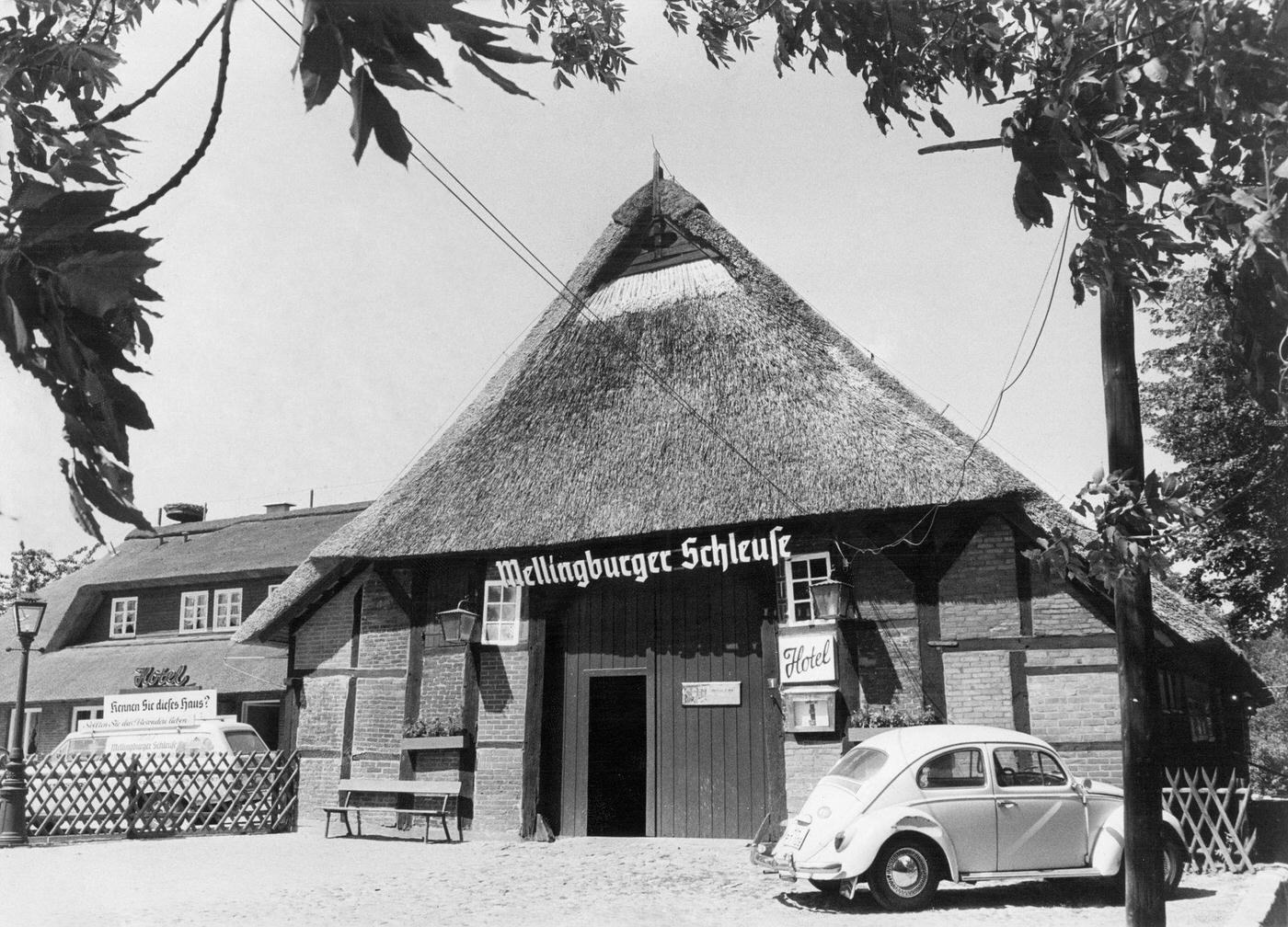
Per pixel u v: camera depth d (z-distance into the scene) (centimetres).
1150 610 707
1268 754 3594
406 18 176
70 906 965
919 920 873
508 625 1532
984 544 1297
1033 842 940
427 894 1034
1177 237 352
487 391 1703
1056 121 327
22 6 327
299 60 175
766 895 1012
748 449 1405
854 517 1323
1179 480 489
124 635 2650
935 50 380
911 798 927
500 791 1478
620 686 1770
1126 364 699
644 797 1733
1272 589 1973
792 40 405
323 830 1592
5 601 4016
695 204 1634
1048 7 346
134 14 354
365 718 1596
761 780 1364
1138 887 681
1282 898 944
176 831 1578
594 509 1449
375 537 1582
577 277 1686
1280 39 304
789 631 1356
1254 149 314
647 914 920
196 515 3194
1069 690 1229
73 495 182
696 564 1406
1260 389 360
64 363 182
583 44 549
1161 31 318
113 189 188
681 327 1583
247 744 1717
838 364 1465
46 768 1595
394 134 181
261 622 1647
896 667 1297
